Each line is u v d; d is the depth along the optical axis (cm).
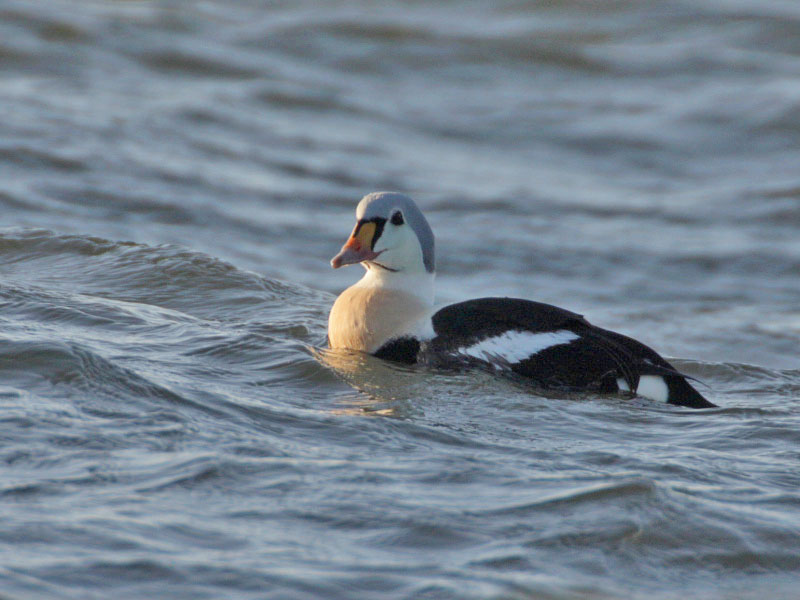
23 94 2267
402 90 2761
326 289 1543
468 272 1708
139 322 1020
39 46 2581
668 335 1409
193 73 2642
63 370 777
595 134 2552
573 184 2253
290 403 812
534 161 2397
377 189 2084
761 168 2384
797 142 2528
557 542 584
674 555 589
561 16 3353
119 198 1797
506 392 912
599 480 671
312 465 660
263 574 520
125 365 856
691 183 2298
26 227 1380
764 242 1902
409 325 1027
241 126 2325
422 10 3381
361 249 1060
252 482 624
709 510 639
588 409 871
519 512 615
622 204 2125
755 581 576
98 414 712
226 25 3020
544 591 530
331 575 526
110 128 2133
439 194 2097
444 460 692
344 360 991
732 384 1047
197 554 534
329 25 3080
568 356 952
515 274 1705
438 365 992
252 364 924
